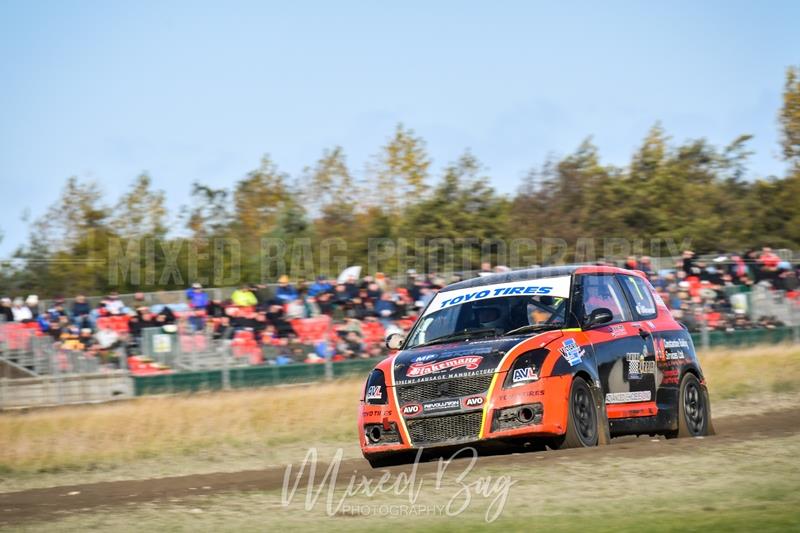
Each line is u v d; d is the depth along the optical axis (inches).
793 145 6496.1
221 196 4918.8
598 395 1275.8
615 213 4650.6
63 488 1381.6
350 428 2005.4
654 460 1043.9
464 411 1187.9
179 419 2121.1
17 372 2440.9
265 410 2197.3
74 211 5211.6
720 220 4672.7
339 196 6097.4
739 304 3038.9
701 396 1533.0
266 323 2672.2
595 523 751.1
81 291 3110.2
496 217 4325.8
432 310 1397.6
